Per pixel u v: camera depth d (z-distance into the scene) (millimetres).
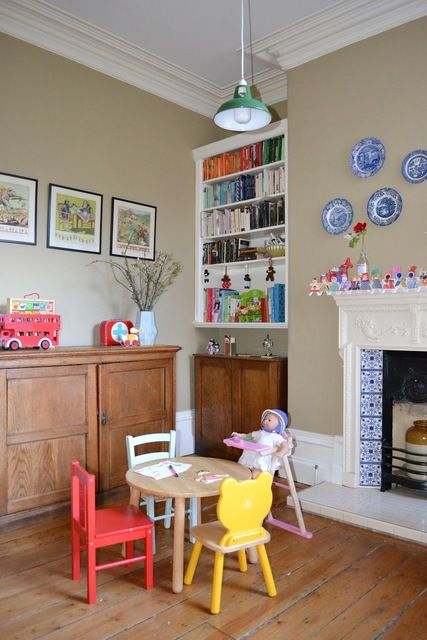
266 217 4059
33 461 2932
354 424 3312
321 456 3549
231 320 4340
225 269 4641
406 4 3111
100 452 3223
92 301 3822
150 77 4168
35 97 3482
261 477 2051
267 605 2090
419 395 3107
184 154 4535
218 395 4219
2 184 3309
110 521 2236
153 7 3328
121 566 2422
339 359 3477
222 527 2209
